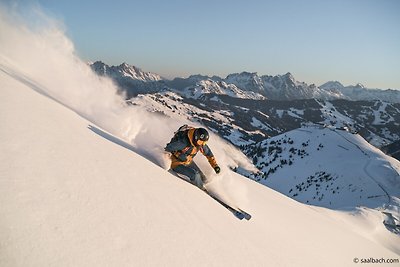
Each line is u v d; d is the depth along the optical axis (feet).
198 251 11.05
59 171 9.78
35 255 6.49
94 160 12.19
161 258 9.29
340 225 41.50
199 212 14.44
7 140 9.59
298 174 289.94
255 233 16.78
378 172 253.03
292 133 386.52
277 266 14.34
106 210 9.54
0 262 5.81
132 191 11.80
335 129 372.99
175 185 15.99
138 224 10.04
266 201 27.61
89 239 8.00
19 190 7.84
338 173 265.75
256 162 350.02
